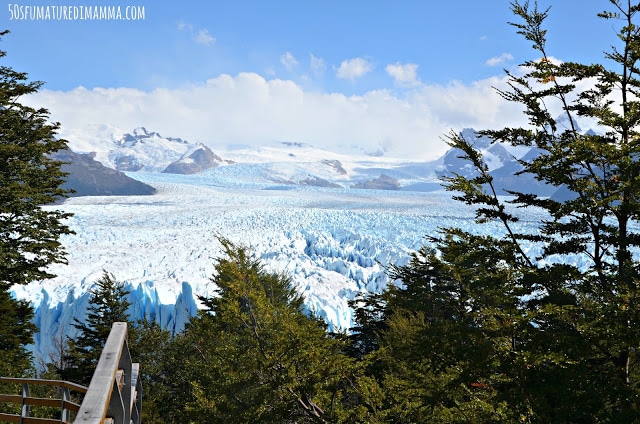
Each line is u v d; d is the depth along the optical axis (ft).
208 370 56.18
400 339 51.16
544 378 30.73
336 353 51.19
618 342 29.50
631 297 29.53
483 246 37.58
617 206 33.83
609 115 35.17
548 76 36.37
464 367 32.99
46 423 21.65
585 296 31.48
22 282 77.20
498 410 31.32
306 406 47.65
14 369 75.66
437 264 37.93
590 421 29.09
